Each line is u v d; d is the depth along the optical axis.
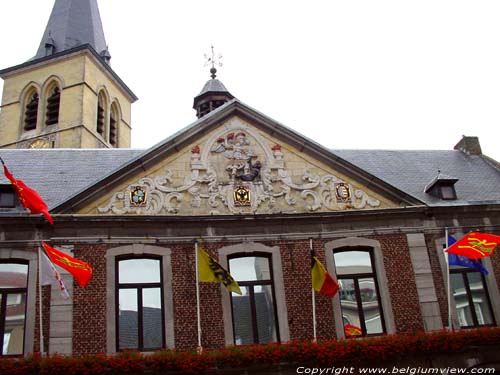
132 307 14.33
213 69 24.92
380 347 13.84
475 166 19.88
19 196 14.17
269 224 15.49
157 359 13.00
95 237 14.58
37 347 13.39
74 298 13.94
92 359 12.76
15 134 36.53
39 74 37.59
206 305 14.45
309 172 16.27
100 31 42.31
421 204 16.20
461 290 15.70
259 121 16.61
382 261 15.55
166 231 14.99
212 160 16.00
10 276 14.13
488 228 16.36
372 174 16.16
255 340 14.52
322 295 14.98
